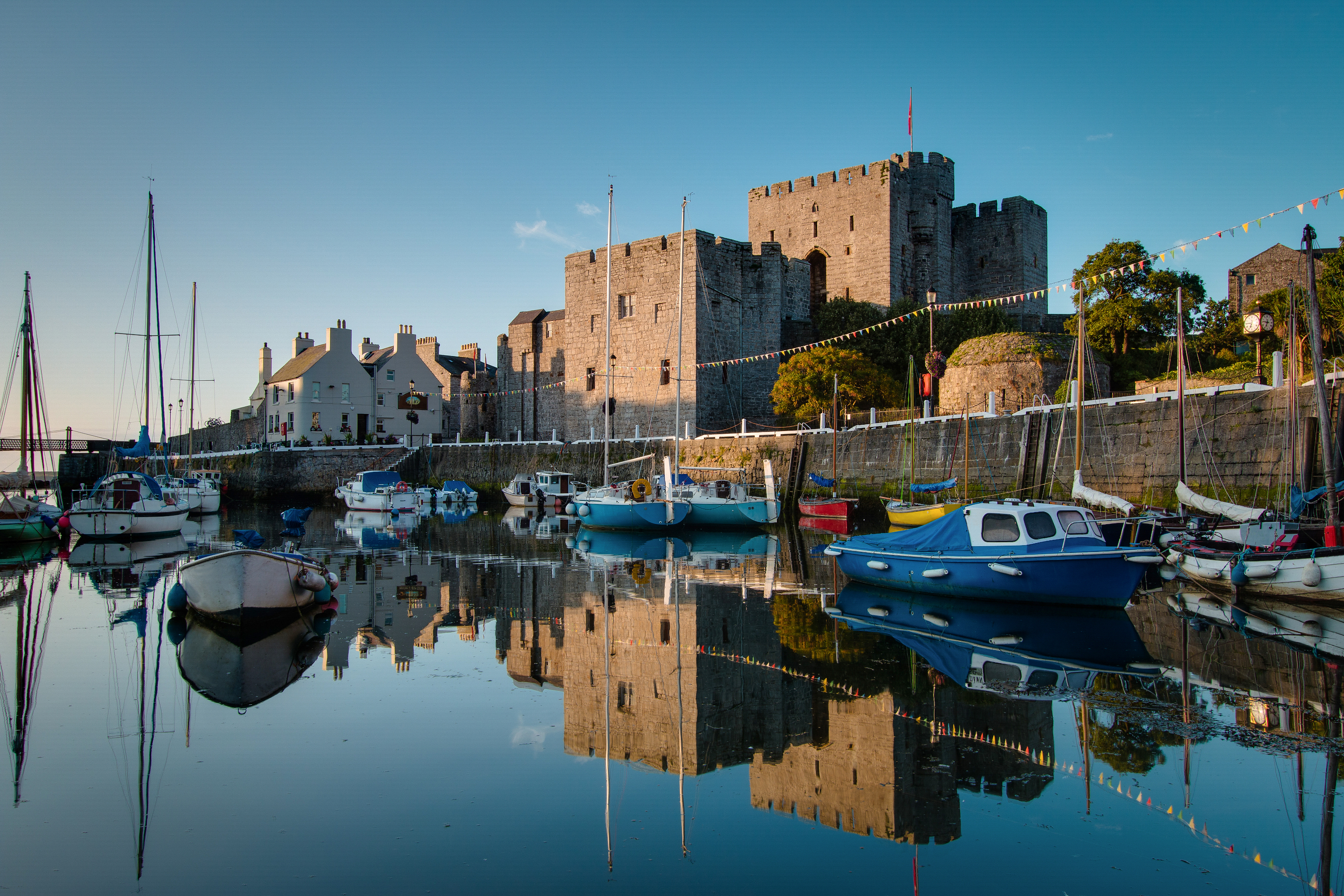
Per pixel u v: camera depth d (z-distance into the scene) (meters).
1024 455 29.78
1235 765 8.63
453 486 49.47
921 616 15.74
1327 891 6.33
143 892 6.39
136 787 8.30
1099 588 15.82
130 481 32.50
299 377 61.62
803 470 39.50
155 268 37.59
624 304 50.78
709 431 47.56
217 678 11.95
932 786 8.30
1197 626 14.70
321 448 56.84
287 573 15.40
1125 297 42.44
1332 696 10.70
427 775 8.62
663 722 10.15
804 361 42.59
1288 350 24.41
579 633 14.67
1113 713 10.16
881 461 35.88
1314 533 17.91
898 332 49.44
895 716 10.20
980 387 37.88
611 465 40.62
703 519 33.34
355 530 34.78
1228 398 24.36
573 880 6.62
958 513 17.48
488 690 11.41
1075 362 34.88
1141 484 26.23
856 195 56.84
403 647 13.73
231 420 81.88
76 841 7.19
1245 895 6.29
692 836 7.32
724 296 49.16
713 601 17.59
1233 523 21.75
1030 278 60.16
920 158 57.81
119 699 10.98
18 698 11.05
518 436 56.50
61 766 8.80
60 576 22.27
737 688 11.41
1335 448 17.42
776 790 8.25
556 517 42.78
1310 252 17.25
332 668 12.48
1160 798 7.94
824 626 15.05
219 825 7.50
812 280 59.91
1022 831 7.32
